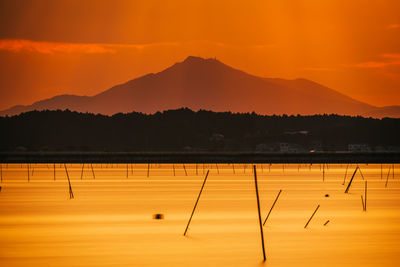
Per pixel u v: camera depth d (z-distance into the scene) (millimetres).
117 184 151125
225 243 62125
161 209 91125
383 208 92625
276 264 53344
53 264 53031
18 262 53750
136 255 56469
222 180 174000
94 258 55250
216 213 85938
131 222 76750
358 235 66938
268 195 117750
